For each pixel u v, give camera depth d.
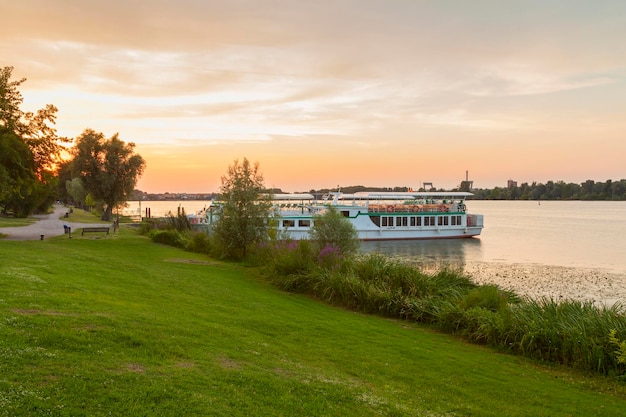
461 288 20.31
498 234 77.31
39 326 8.32
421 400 8.49
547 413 8.62
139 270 19.61
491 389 9.73
